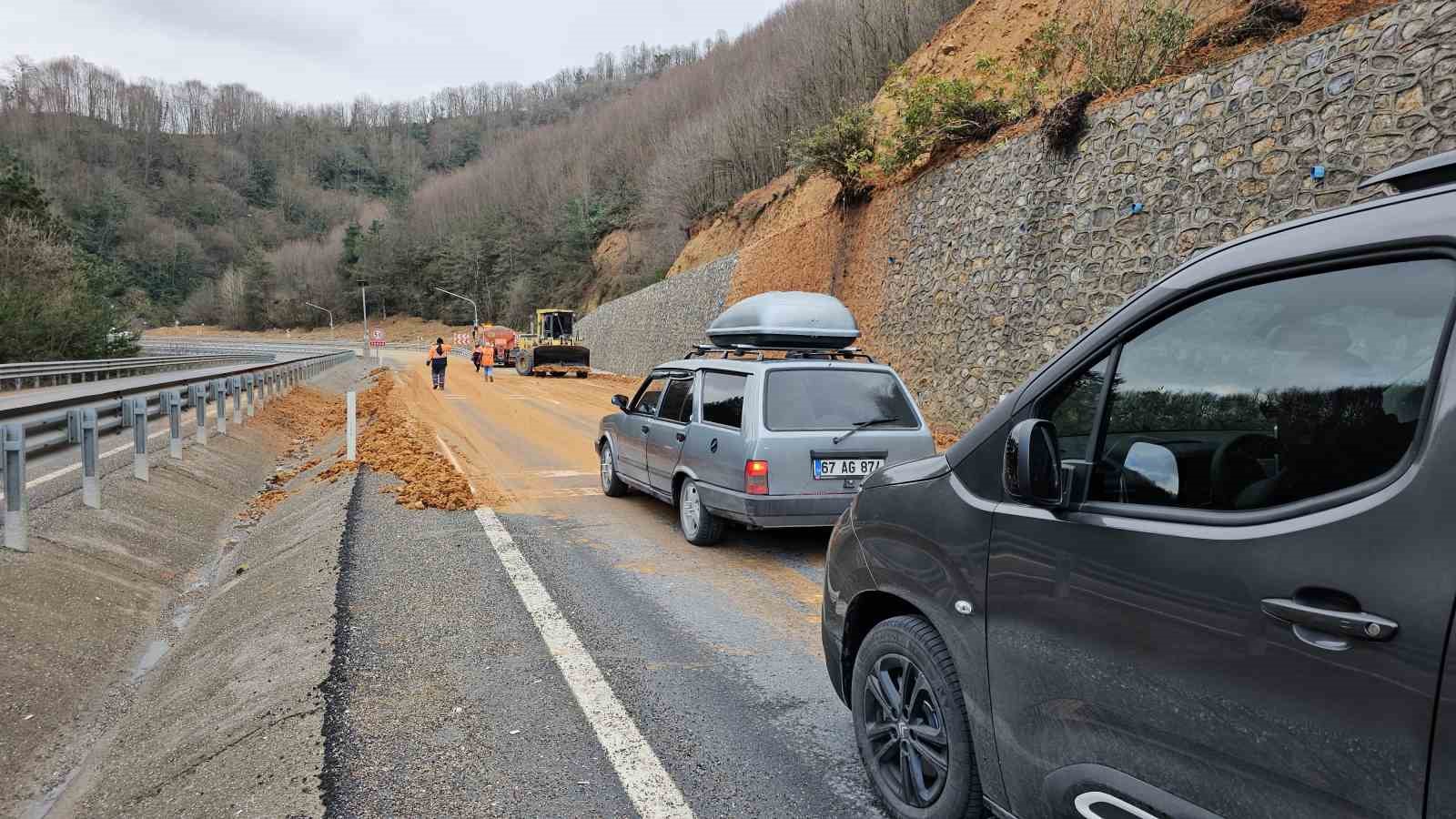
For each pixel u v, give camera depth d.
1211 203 10.82
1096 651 2.01
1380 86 8.90
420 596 5.38
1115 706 1.96
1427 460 1.42
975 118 17.39
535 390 29.61
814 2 53.53
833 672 3.27
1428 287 1.53
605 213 89.12
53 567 5.66
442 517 7.79
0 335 31.06
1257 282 1.87
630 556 6.60
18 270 36.84
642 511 8.47
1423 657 1.37
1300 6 10.91
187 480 9.43
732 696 3.96
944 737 2.58
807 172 22.55
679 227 56.72
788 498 6.21
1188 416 1.96
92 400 10.23
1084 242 12.91
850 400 6.60
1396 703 1.41
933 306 17.14
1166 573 1.84
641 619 5.07
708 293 33.06
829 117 34.81
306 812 2.94
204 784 3.26
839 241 22.30
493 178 132.38
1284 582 1.60
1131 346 2.16
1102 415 2.18
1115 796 1.96
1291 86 9.87
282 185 187.50
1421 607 1.38
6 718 3.92
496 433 15.63
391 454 11.32
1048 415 2.37
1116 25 15.68
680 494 7.46
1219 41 11.70
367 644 4.53
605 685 4.05
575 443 14.30
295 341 121.25
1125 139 12.33
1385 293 1.60
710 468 6.69
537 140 139.25
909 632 2.71
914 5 33.06
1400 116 8.66
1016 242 14.50
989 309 15.14
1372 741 1.44
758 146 45.47
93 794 3.49
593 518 8.05
